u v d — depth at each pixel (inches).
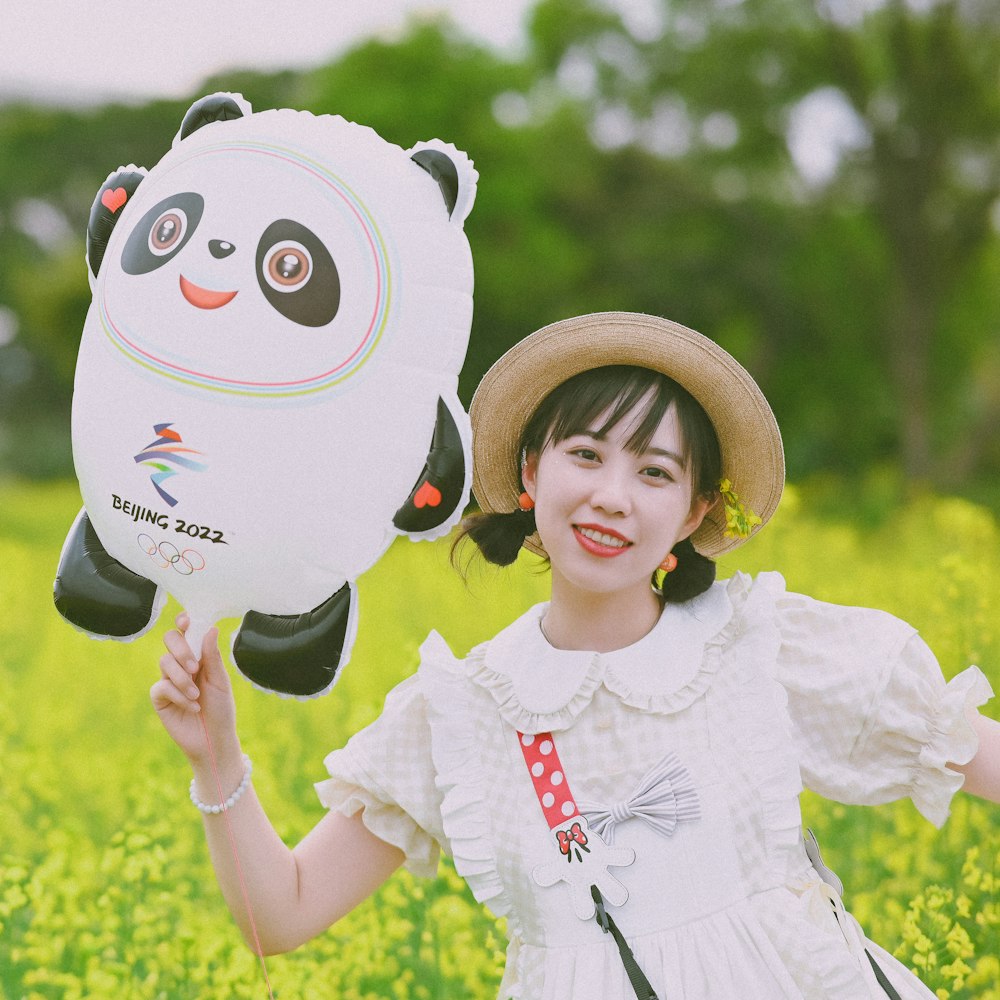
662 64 1111.6
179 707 99.0
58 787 214.4
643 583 101.3
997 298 1128.8
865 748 99.4
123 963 144.1
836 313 1119.6
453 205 92.9
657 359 100.4
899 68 998.4
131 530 91.0
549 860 95.7
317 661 93.1
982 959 136.1
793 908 94.7
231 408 86.8
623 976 93.6
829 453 1171.3
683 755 96.3
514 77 1089.4
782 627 101.7
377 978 150.4
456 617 315.3
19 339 1704.0
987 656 183.3
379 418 88.3
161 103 1705.2
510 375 105.0
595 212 1126.4
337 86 1086.4
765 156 1118.4
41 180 1704.0
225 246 88.0
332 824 106.3
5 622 365.7
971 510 269.0
